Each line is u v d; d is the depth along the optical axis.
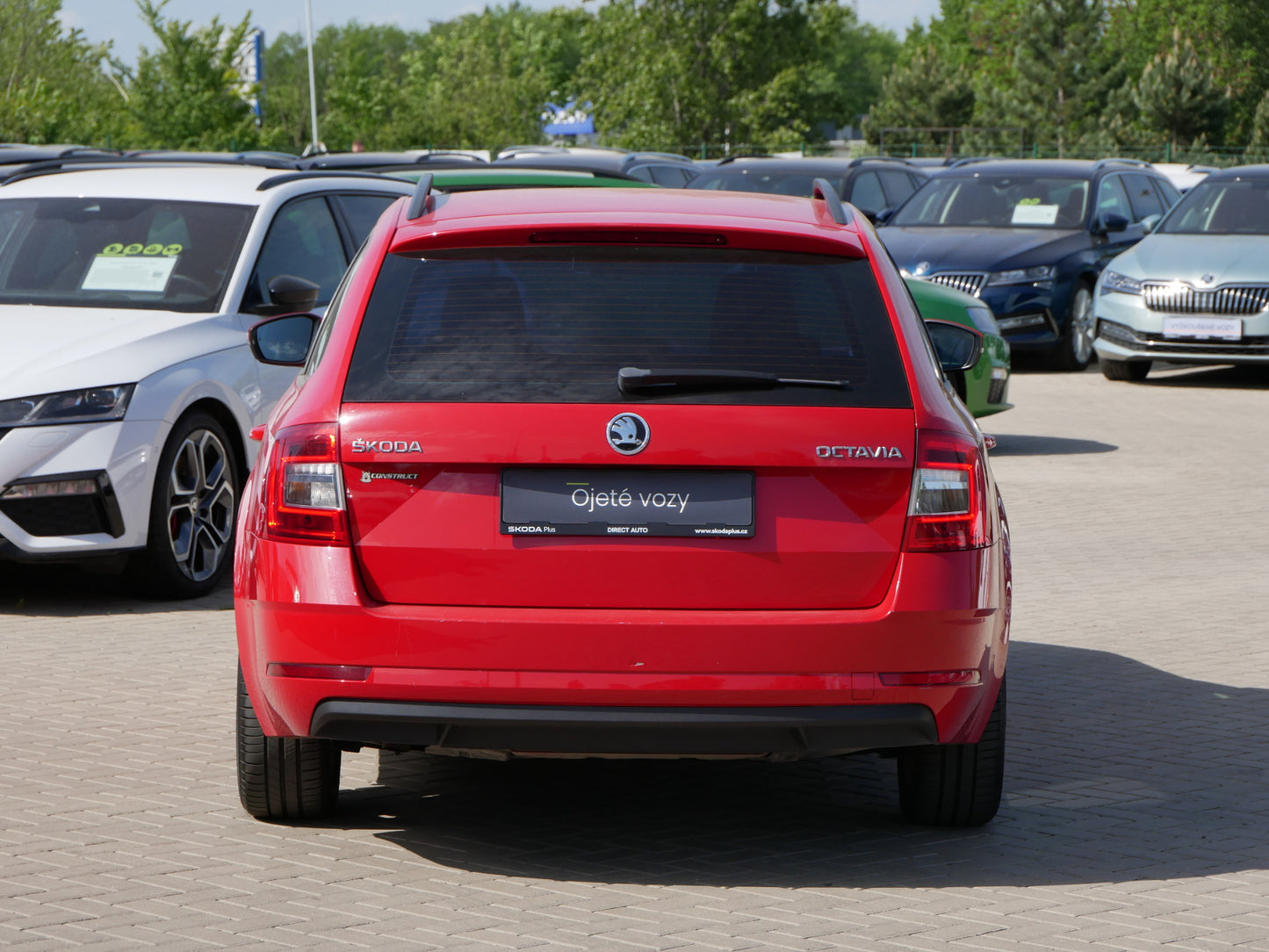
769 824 7.41
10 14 67.31
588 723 6.15
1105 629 11.34
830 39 108.62
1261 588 12.66
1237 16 139.75
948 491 6.30
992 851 7.03
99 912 6.14
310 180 14.08
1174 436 21.05
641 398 6.20
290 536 6.29
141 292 12.73
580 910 6.24
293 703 6.34
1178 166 52.69
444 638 6.14
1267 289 25.08
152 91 71.19
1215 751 8.56
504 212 6.93
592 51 104.94
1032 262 27.59
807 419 6.21
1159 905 6.36
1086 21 119.69
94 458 11.27
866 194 31.94
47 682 9.72
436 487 6.20
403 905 6.27
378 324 6.45
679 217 6.79
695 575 6.19
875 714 6.23
